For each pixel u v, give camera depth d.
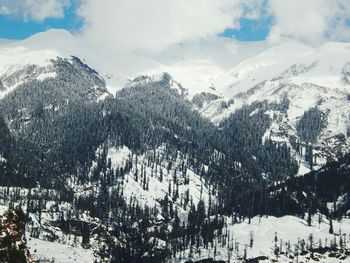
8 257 121.38
